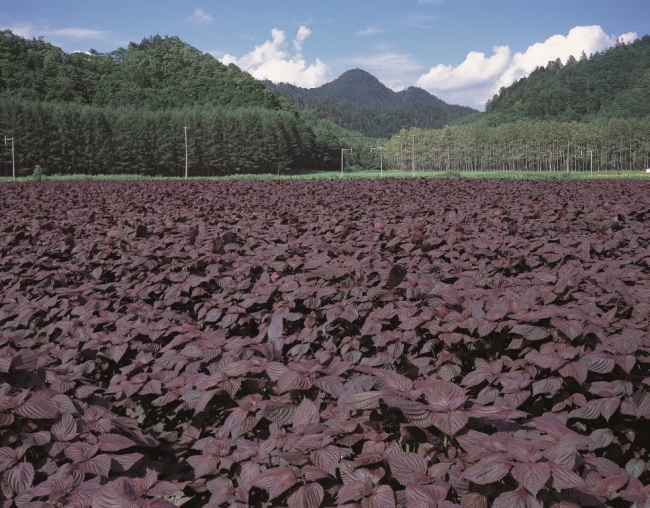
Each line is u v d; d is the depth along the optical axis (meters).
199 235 9.98
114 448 3.29
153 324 5.36
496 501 2.49
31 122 127.25
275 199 19.69
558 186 28.48
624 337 4.00
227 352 4.36
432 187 26.61
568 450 2.62
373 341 5.16
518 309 4.85
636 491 2.72
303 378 3.55
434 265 7.68
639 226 11.55
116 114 146.75
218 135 151.25
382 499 2.72
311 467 2.91
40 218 14.65
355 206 16.16
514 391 3.90
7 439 3.37
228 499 3.21
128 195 23.39
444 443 3.12
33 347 5.49
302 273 7.33
